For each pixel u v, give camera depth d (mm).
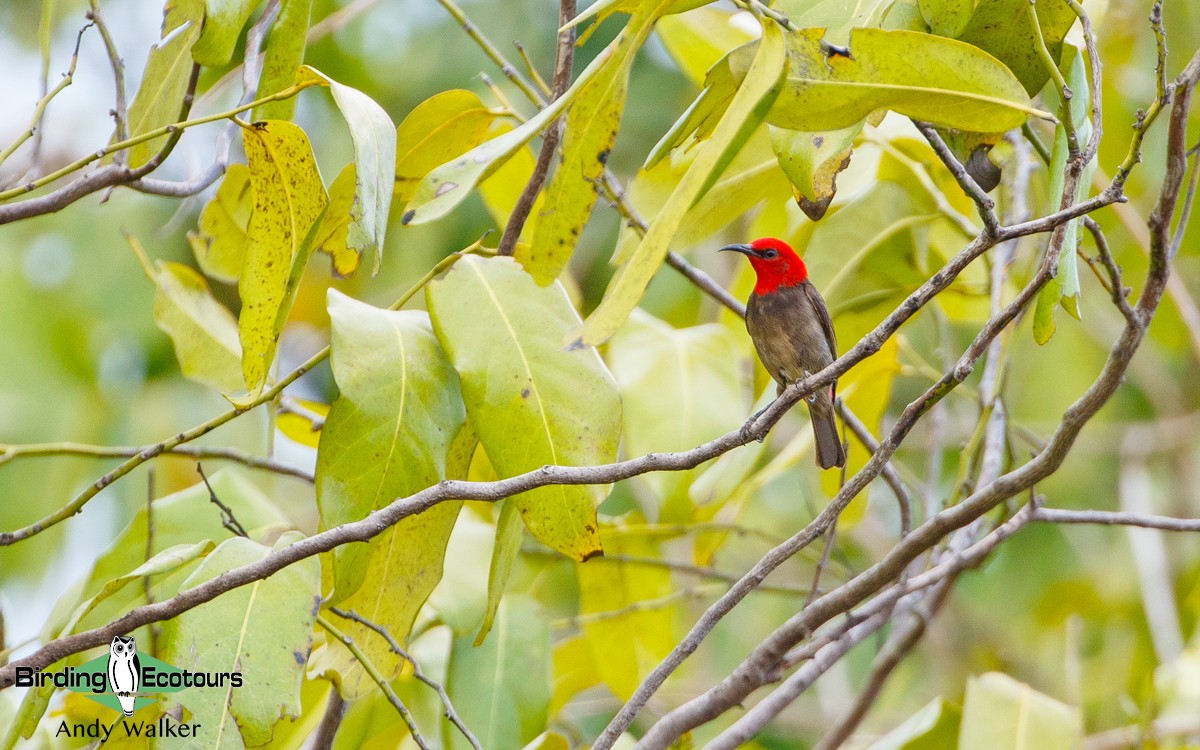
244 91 8547
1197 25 13586
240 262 9141
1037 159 11078
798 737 14250
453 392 7309
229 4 7172
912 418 6457
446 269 7539
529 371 7133
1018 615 15922
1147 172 13242
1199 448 15430
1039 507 7773
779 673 7766
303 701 9266
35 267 14914
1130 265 13750
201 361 9109
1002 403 9742
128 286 14953
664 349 10508
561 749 8148
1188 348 14891
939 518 7219
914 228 10281
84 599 8281
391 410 7035
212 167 8297
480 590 9148
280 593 6758
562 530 6941
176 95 8039
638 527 10328
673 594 10617
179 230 15258
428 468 7062
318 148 15258
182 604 5965
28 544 13719
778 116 5594
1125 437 15555
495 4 15961
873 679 9688
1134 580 15328
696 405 10156
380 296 15086
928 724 8750
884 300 10570
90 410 14398
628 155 16219
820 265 10359
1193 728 9930
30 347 14344
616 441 7078
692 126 5836
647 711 13352
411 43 15867
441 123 8125
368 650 7562
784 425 15312
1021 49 6340
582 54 16109
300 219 6793
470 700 8773
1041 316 6000
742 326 11727
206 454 8578
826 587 15102
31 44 14391
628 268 4797
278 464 8734
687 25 10695
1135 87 13445
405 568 7492
